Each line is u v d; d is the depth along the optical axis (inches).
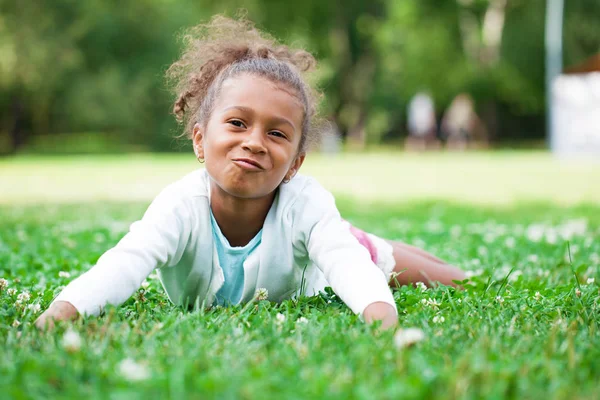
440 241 245.9
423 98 1389.0
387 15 1396.4
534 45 1332.4
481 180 628.1
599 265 178.7
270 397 66.6
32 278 150.4
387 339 89.7
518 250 215.6
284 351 84.3
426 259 150.8
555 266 179.6
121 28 1120.8
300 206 116.9
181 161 890.1
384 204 423.5
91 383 73.1
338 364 78.8
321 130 124.2
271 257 117.0
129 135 1227.9
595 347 90.8
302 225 116.0
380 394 67.9
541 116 1521.9
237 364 77.9
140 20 1133.7
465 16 1343.5
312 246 115.0
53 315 99.7
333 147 1236.5
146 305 119.0
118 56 1147.3
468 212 375.2
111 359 80.5
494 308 117.3
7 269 167.5
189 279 119.7
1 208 373.4
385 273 140.4
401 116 1562.5
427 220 332.5
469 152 1259.8
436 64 1343.5
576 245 224.4
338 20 1375.5
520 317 111.2
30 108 1144.2
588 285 141.2
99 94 1112.8
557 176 661.3
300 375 74.4
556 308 118.9
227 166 107.0
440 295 128.3
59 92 1119.6
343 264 110.4
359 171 747.4
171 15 1167.0
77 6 1078.4
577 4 1328.7
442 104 1425.9
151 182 579.8
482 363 77.7
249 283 118.1
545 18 1307.8
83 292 102.8
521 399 69.2
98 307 103.5
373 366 77.8
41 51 1046.4
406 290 133.3
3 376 74.8
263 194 109.0
